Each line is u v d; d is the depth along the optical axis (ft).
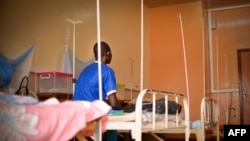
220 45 20.18
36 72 10.36
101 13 14.55
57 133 3.40
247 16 19.75
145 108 7.48
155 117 7.35
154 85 19.22
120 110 7.31
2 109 3.07
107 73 7.64
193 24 18.67
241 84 19.43
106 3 15.05
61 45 11.94
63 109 3.61
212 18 20.52
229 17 20.18
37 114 3.25
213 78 20.12
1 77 8.18
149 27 19.88
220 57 20.12
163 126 7.79
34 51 10.50
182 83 18.52
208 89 19.36
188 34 18.75
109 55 8.54
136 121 6.32
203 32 18.30
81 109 3.87
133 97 17.10
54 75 9.84
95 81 7.66
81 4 13.33
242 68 19.56
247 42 19.56
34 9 10.84
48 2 11.48
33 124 3.17
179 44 18.92
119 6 16.26
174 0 18.53
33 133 3.14
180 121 9.21
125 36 16.72
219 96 19.84
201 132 11.10
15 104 3.34
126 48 16.75
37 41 10.78
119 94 13.91
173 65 18.90
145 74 18.94
